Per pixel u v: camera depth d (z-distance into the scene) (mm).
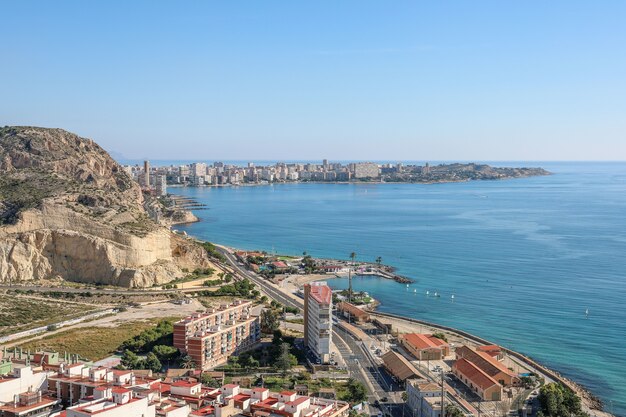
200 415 146125
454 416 184125
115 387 142750
